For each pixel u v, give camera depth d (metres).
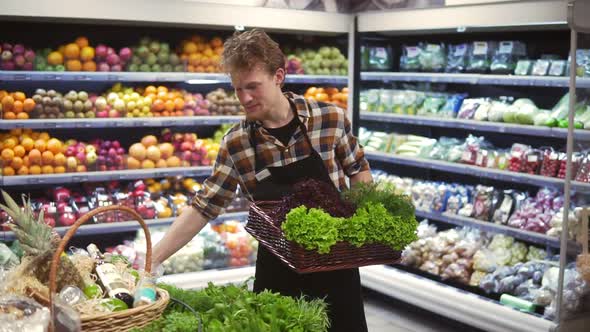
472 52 5.02
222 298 2.27
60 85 4.97
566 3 3.82
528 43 4.95
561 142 4.83
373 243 2.47
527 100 4.73
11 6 4.06
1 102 4.39
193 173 4.98
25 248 2.02
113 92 4.91
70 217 4.61
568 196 3.88
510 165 4.69
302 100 2.82
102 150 4.80
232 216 5.05
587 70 3.87
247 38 2.56
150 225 4.79
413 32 5.12
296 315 2.12
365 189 2.59
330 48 5.35
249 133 2.81
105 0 4.27
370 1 5.09
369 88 5.54
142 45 4.82
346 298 2.82
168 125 4.99
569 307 4.00
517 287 4.46
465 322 4.48
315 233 2.32
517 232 4.63
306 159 2.81
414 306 5.24
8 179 4.35
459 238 5.06
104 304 1.92
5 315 1.73
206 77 4.94
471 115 4.96
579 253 3.99
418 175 5.73
